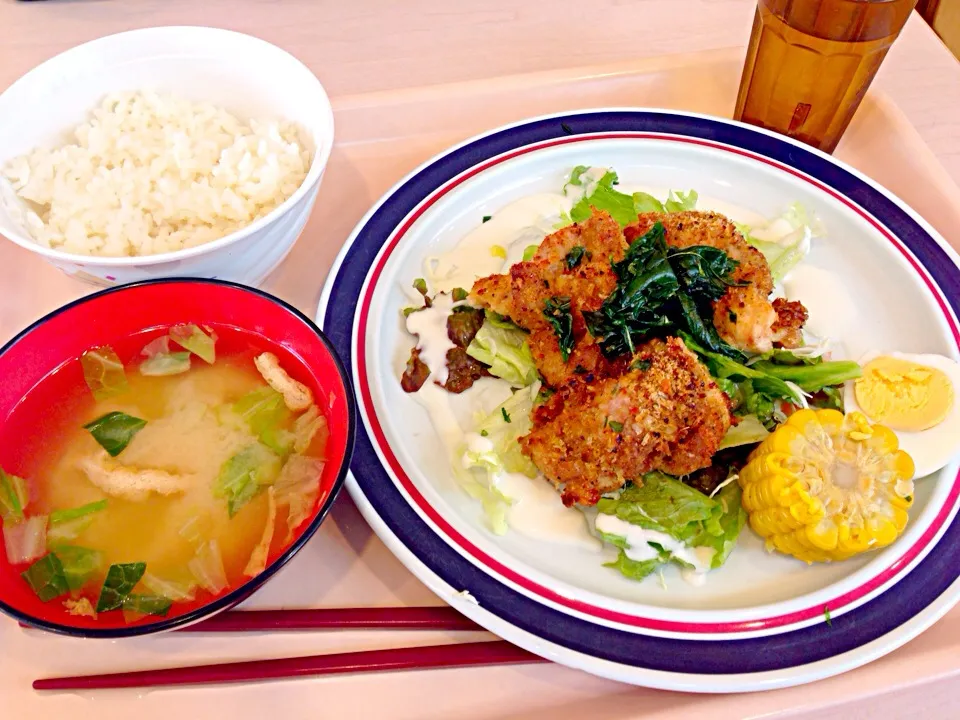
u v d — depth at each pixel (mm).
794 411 304
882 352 324
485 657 245
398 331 328
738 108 399
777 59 363
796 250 346
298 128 333
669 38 450
